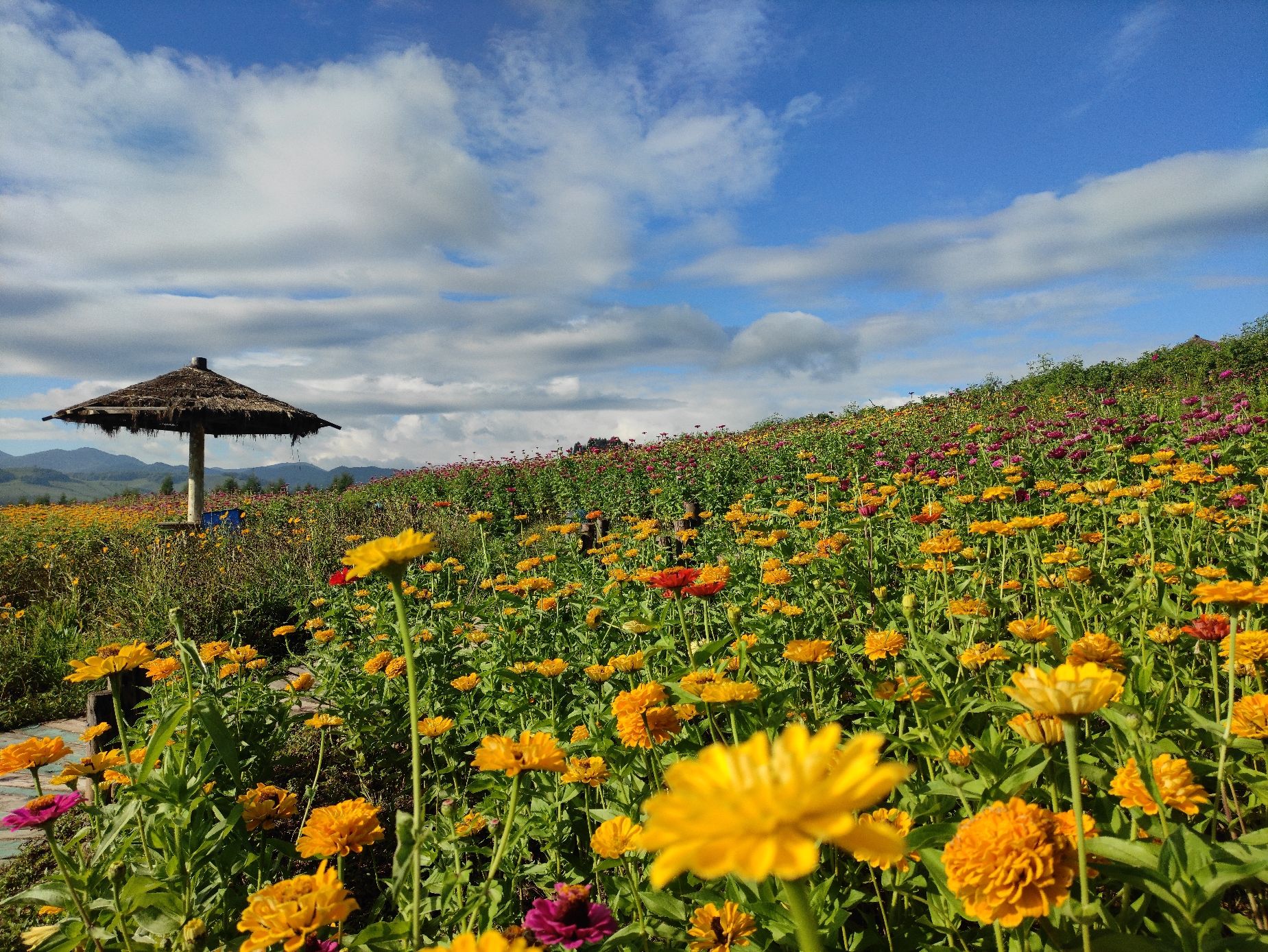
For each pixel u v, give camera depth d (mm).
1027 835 1275
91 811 2307
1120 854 1317
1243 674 2447
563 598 5316
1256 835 1333
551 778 2855
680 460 15352
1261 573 4004
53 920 2723
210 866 2473
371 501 16766
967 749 1997
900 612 3797
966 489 7574
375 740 4020
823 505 6578
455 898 2137
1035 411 15367
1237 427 6816
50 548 10742
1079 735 2082
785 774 740
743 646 2439
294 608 7855
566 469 18688
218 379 13648
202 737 2877
